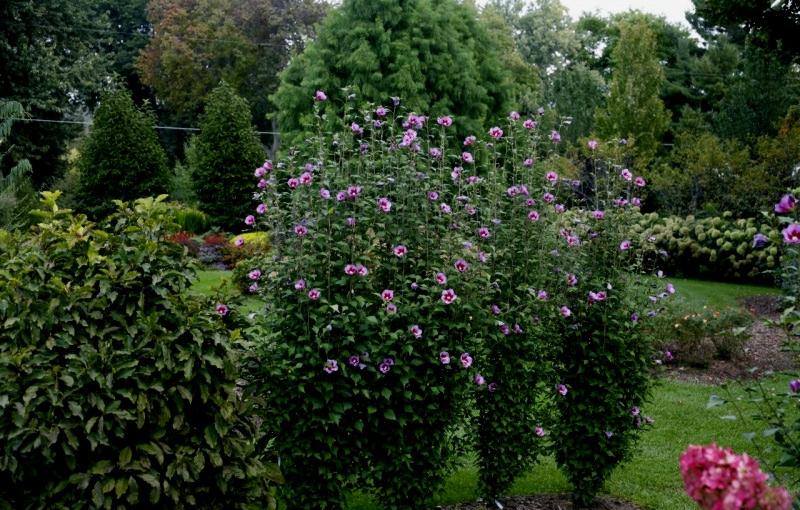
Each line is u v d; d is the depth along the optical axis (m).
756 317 10.13
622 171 4.36
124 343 2.74
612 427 4.17
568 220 4.33
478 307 3.61
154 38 30.25
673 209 15.77
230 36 29.61
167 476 2.70
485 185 4.18
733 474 1.68
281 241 3.68
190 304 2.95
